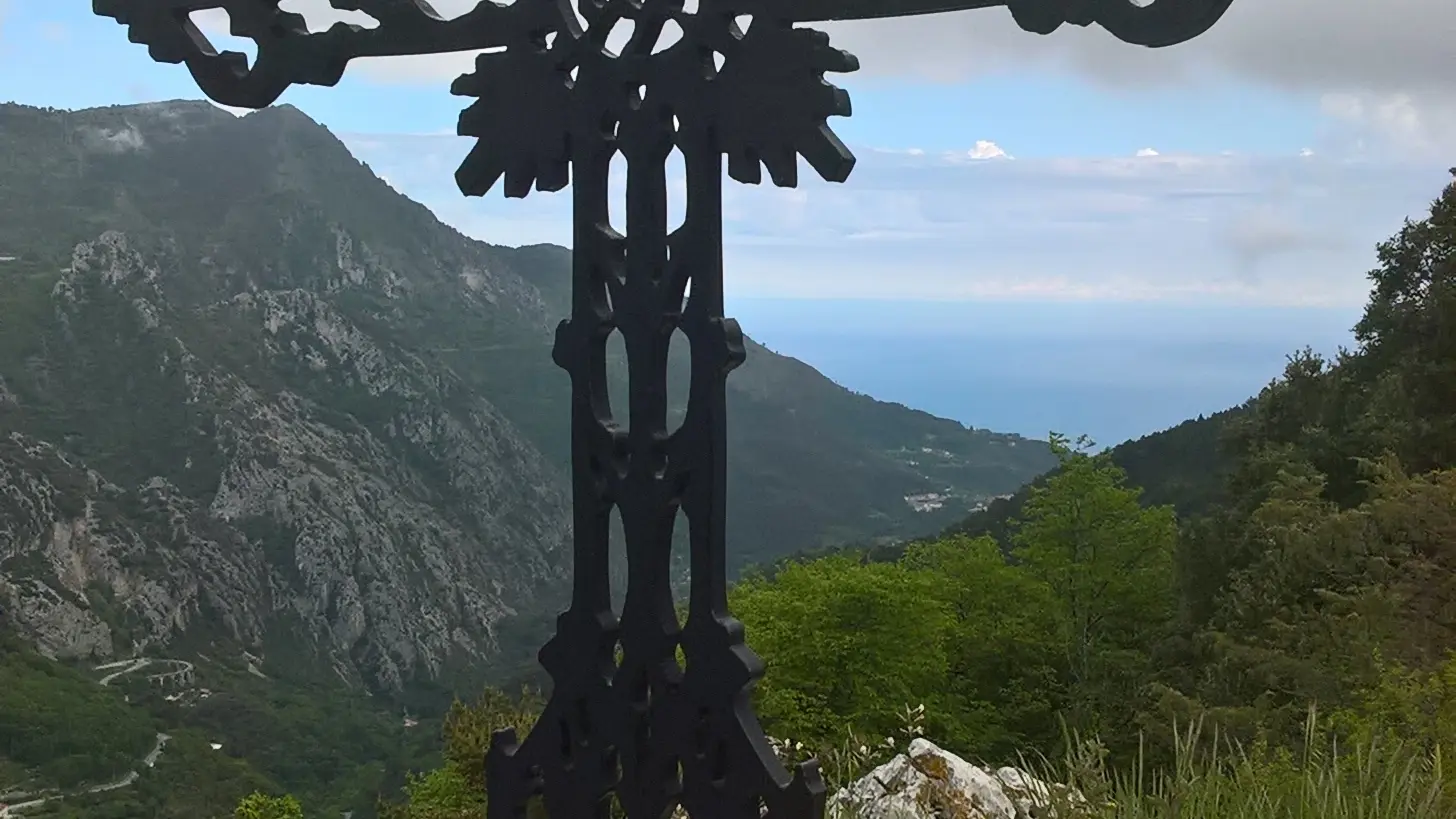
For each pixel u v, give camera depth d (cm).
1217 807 368
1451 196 2219
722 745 277
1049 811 369
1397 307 2311
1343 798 377
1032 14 238
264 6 331
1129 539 2372
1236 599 1789
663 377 281
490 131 305
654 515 282
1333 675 1188
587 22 286
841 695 1934
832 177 253
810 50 252
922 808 401
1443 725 556
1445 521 1353
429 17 309
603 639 294
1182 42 226
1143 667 2252
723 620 275
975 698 2319
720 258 272
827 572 2050
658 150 278
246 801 2333
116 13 354
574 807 300
